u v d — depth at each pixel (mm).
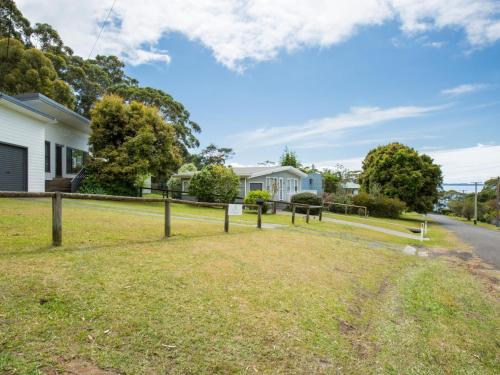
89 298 3078
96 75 30250
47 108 14648
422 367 2969
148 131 17406
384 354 3111
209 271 4473
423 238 13484
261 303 3691
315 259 6348
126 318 2844
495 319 4379
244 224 10766
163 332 2738
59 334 2469
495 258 9414
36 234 5289
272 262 5551
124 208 12117
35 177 12734
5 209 7969
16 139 11703
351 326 3615
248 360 2588
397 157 28188
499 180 30344
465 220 38625
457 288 5691
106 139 17312
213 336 2826
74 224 6633
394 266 7078
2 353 2150
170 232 6809
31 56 20062
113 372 2174
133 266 4164
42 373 2047
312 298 4148
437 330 3814
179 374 2277
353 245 8828
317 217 17906
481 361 3213
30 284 3158
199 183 18359
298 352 2838
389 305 4516
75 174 18797
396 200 25250
